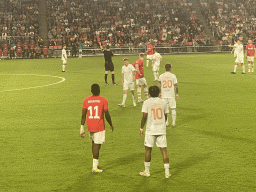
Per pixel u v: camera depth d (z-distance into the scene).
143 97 15.23
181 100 14.27
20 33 44.28
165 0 57.47
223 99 14.32
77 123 10.84
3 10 48.59
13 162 7.50
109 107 13.17
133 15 52.50
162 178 6.51
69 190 6.04
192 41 48.09
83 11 51.06
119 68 28.44
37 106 13.48
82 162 7.45
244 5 59.53
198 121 10.84
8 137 9.40
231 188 6.03
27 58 41.72
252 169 6.89
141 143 8.77
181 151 8.06
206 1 59.59
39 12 48.69
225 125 10.31
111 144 8.72
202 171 6.82
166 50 46.06
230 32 52.19
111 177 6.60
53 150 8.28
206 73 23.70
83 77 22.70
